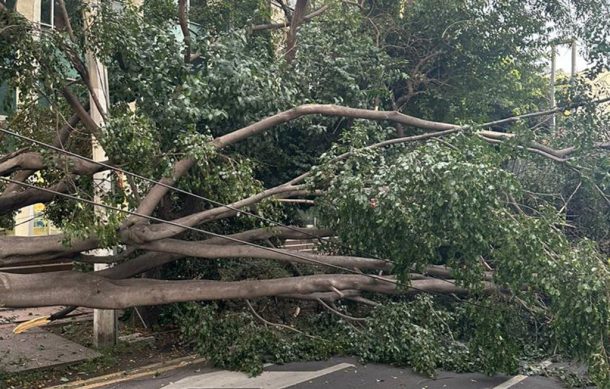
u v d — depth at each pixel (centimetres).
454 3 1064
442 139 725
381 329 824
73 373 783
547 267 612
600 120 827
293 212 880
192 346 922
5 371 755
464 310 799
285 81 869
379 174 645
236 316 833
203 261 927
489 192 601
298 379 772
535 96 1263
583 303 593
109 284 657
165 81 741
